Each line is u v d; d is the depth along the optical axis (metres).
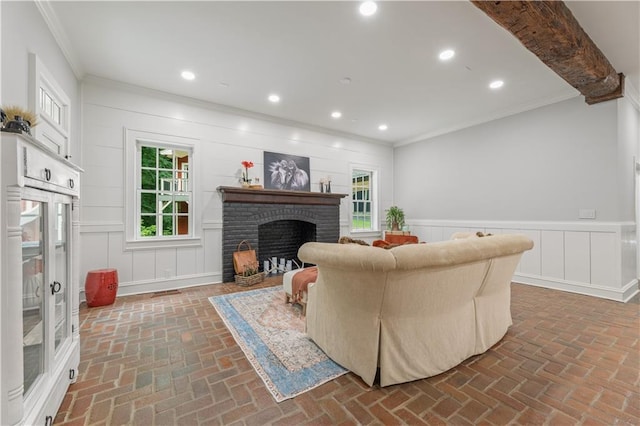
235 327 2.50
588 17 2.33
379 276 1.50
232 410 1.46
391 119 4.81
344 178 5.62
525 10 1.90
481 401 1.52
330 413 1.43
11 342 0.99
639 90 3.63
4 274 0.98
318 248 1.79
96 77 3.32
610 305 3.13
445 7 2.22
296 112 4.49
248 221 4.29
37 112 2.06
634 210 3.77
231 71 3.22
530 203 4.15
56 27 2.41
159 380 1.71
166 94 3.78
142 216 3.80
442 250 1.59
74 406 1.48
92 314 2.82
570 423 1.36
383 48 2.78
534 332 2.40
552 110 3.92
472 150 4.91
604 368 1.85
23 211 1.16
